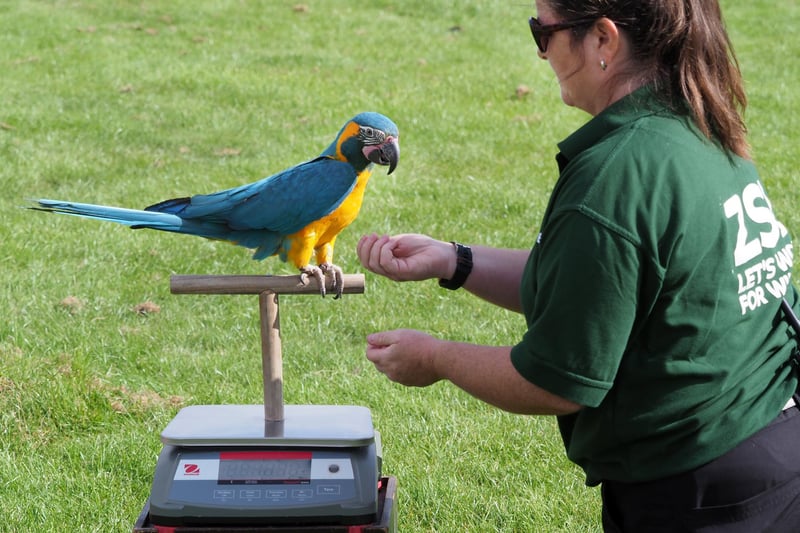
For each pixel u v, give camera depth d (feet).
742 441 6.88
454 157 29.09
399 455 13.84
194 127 31.50
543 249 6.64
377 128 10.92
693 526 6.95
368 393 15.56
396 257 8.78
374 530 7.39
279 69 38.60
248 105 33.81
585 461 7.38
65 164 27.48
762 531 6.90
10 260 20.70
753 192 6.93
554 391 6.50
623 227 6.26
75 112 32.53
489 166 28.43
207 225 10.77
